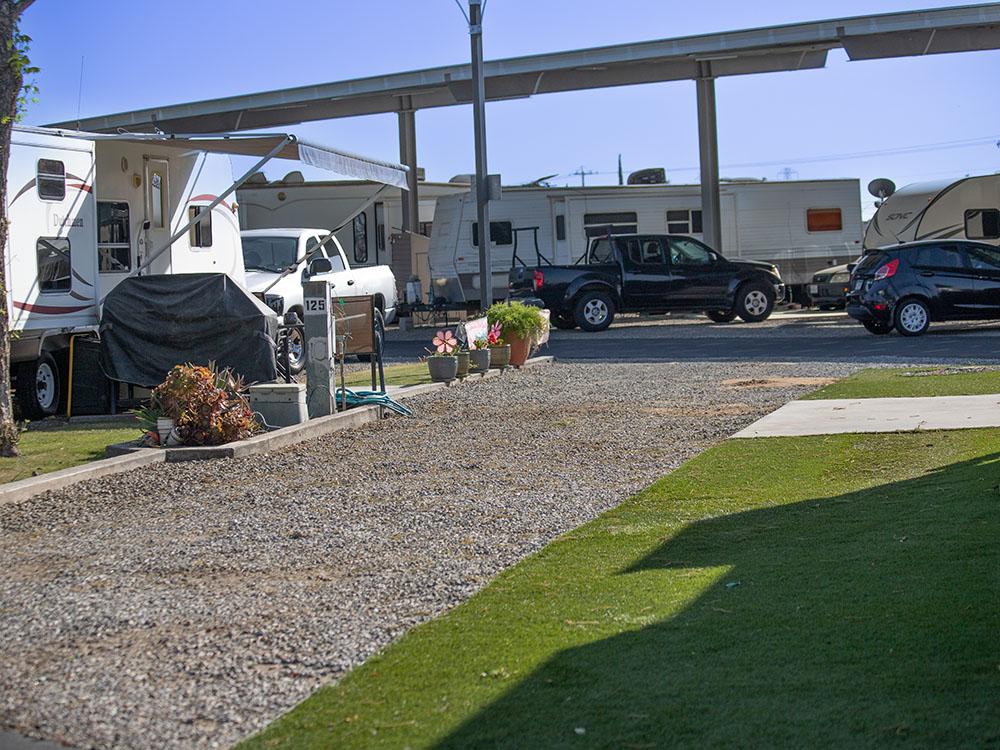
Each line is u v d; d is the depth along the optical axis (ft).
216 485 25.89
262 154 44.60
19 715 12.67
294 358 53.01
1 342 30.01
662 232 89.04
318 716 12.50
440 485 25.61
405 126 92.63
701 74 86.58
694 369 49.19
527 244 86.22
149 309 38.01
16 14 28.91
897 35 78.95
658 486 24.72
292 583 17.92
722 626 14.73
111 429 36.04
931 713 11.47
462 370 46.19
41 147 38.04
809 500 22.56
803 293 93.86
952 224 84.53
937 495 21.40
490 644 14.61
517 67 82.99
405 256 88.99
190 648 14.85
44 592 17.58
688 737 11.44
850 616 14.61
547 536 20.77
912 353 52.80
